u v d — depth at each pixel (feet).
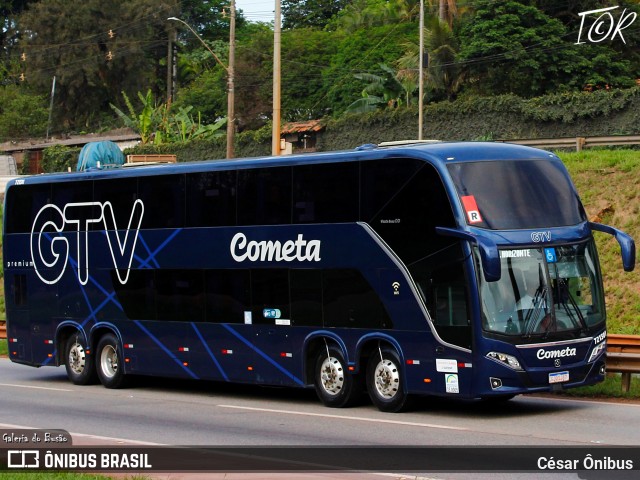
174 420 57.16
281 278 63.41
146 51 317.63
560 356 54.24
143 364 73.05
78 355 78.74
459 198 54.65
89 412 61.36
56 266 79.97
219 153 191.11
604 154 107.24
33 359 82.12
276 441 48.16
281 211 63.62
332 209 60.64
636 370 60.70
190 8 326.03
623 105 129.70
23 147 260.83
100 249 76.33
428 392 55.62
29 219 82.38
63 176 79.61
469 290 53.62
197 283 68.80
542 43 162.71
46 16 305.73
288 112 250.57
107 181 75.92
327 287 60.70
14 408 63.77
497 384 53.11
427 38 181.57
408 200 56.85
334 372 60.95
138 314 73.26
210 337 67.87
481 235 53.83
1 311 133.08
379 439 48.21
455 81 177.37
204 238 68.39
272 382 64.08
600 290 57.06
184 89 279.69
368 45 227.20
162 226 71.51
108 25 305.53
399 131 160.04
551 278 54.80
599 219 97.55
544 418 54.13
